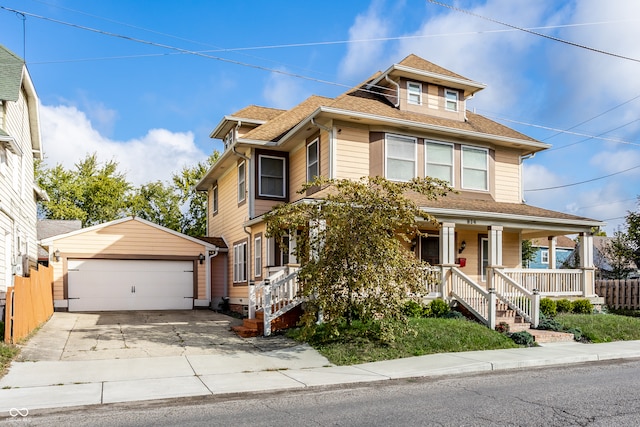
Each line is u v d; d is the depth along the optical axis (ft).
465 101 69.00
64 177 125.49
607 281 76.48
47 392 27.45
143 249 71.36
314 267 39.75
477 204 60.70
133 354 38.11
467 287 53.01
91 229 69.41
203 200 127.75
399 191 40.60
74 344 41.19
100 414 23.77
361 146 58.80
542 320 50.96
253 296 50.03
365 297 40.45
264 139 67.00
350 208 39.83
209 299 73.77
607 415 22.62
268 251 61.31
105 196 126.00
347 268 40.14
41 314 51.67
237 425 21.71
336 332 39.70
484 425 21.24
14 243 56.39
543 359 37.83
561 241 147.84
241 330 46.47
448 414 23.07
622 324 52.75
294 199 66.18
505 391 27.99
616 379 31.24
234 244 74.13
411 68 63.16
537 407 24.20
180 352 39.19
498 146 67.87
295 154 67.15
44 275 54.54
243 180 70.90
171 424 21.95
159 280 72.02
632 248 84.53
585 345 45.27
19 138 57.52
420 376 33.04
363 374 32.76
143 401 26.22
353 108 58.29
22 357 35.68
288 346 41.73
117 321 55.83
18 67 52.13
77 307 68.08
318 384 29.96
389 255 39.55
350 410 24.11
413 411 23.72
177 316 61.93
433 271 53.98
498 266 55.52
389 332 40.11
